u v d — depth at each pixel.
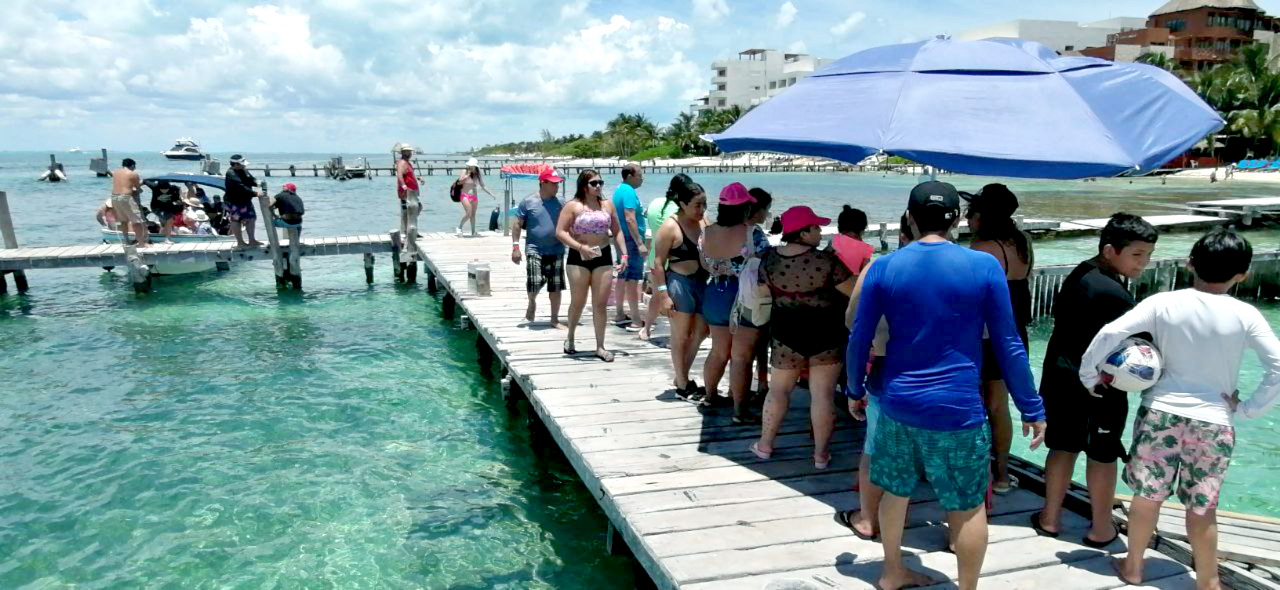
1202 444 2.88
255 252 13.59
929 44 4.04
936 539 3.62
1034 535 3.63
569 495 5.75
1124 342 3.00
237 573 4.62
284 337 10.23
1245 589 3.09
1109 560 3.39
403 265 14.56
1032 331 11.23
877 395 3.40
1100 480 3.39
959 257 2.67
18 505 5.41
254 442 6.60
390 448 6.55
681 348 5.64
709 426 5.19
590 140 124.75
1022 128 3.38
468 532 5.17
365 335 10.41
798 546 3.59
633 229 7.86
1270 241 19.95
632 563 4.72
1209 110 3.46
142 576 4.58
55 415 7.18
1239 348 2.82
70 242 19.34
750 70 100.75
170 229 14.99
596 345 7.11
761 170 77.50
